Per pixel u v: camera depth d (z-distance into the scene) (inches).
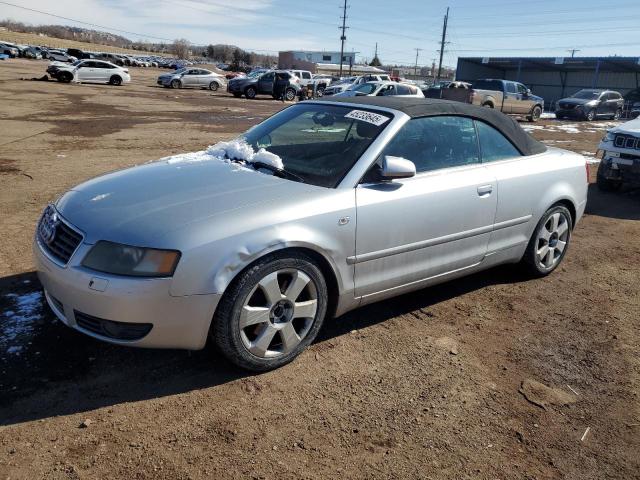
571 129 836.6
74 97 940.6
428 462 102.0
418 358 137.4
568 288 189.3
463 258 160.4
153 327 110.2
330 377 126.7
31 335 134.9
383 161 134.3
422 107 155.6
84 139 484.1
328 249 126.7
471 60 1982.0
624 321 165.6
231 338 117.4
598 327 160.9
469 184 156.0
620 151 340.8
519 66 1879.9
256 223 116.6
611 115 1133.7
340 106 164.1
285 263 121.3
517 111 1043.3
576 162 195.8
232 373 125.3
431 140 154.3
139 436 103.6
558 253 197.9
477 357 140.1
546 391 127.0
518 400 122.9
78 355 128.3
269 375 126.0
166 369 125.5
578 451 107.9
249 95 1273.4
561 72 1996.8
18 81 1210.6
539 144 192.4
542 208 180.5
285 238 118.2
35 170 336.2
